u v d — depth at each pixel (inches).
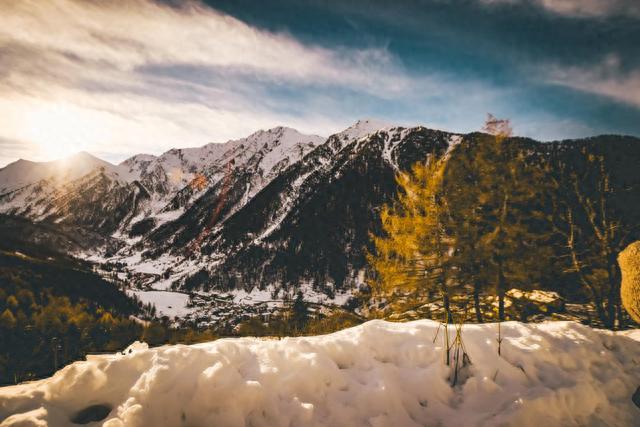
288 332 527.5
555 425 151.0
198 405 124.5
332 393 146.6
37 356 1809.8
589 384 170.1
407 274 441.1
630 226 451.2
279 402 134.8
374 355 175.3
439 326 200.7
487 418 147.3
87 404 124.2
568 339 200.8
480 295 455.2
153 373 127.0
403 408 146.1
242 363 148.9
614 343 209.2
